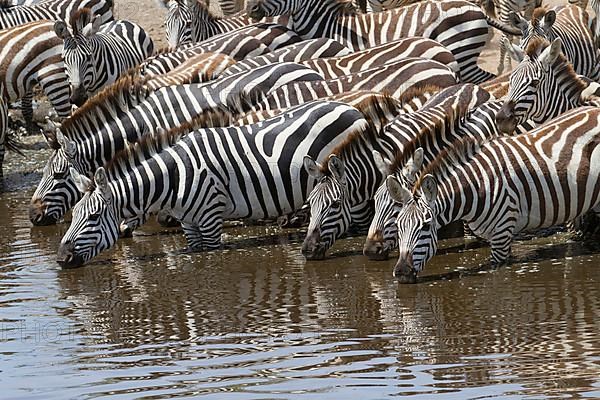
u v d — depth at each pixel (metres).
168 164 13.76
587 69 19.36
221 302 11.59
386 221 13.01
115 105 15.11
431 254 12.16
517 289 11.66
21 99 21.00
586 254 12.95
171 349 10.05
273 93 15.38
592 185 12.90
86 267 13.29
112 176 13.64
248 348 10.00
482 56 22.12
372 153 13.44
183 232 15.04
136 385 9.08
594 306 10.94
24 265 13.41
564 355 9.47
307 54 17.12
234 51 17.77
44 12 21.28
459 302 11.28
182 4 19.34
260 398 8.69
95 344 10.28
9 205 16.66
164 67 17.55
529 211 12.71
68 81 19.14
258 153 14.06
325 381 9.03
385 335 10.25
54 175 15.16
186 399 8.72
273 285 12.21
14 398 8.87
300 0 18.25
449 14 18.28
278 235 14.62
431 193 12.08
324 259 13.30
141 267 13.22
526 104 13.91
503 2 21.48
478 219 12.58
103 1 21.77
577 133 12.98
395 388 8.80
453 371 9.16
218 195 13.91
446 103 14.54
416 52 16.73
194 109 15.21
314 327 10.59
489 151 12.66
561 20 19.20
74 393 8.93
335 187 13.30
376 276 12.44
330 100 14.65
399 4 21.23
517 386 8.75
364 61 16.61
